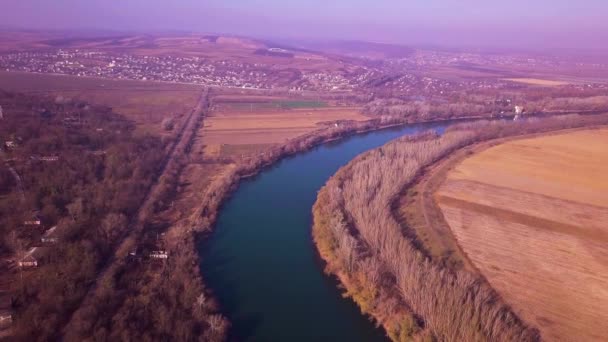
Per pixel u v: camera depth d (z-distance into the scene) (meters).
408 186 137.25
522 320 74.00
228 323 80.62
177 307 81.06
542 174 147.12
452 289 77.12
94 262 92.12
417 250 95.25
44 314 74.69
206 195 140.75
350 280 94.56
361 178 137.62
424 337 72.94
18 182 128.75
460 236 104.19
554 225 110.00
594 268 91.00
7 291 81.25
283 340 80.00
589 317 75.19
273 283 97.88
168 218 123.56
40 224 106.62
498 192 131.00
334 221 111.75
